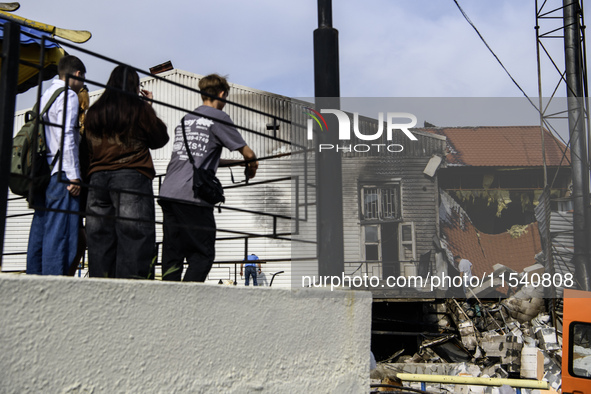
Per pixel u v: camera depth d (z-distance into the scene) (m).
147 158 3.55
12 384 2.14
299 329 3.28
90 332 2.38
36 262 3.52
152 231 3.51
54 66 4.93
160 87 23.03
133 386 2.49
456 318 18.61
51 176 3.41
